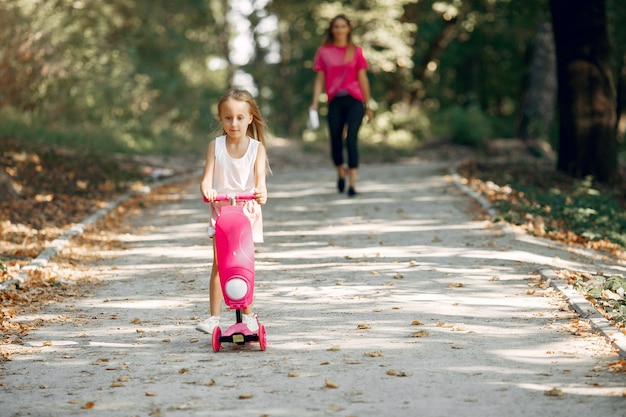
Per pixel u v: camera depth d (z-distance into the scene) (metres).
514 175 20.47
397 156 33.62
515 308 8.76
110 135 26.41
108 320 8.72
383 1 33.97
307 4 35.22
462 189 17.58
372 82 39.50
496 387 6.21
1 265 10.50
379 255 11.64
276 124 56.22
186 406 5.95
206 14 42.97
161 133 31.28
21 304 9.41
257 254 12.00
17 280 10.27
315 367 6.85
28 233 13.53
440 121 38.56
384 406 5.85
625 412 5.59
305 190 18.42
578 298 8.82
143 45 38.62
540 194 17.00
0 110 23.67
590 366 6.69
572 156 21.11
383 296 9.41
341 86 16.23
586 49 20.92
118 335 8.11
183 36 40.41
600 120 20.92
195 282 10.43
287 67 52.88
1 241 12.85
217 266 7.59
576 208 15.11
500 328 8.00
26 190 16.55
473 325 8.13
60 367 7.05
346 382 6.42
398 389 6.21
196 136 33.09
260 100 57.94
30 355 7.43
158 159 25.69
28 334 8.16
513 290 9.57
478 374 6.55
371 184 19.14
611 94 21.12
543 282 9.84
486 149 35.28
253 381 6.52
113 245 13.09
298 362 7.02
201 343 7.77
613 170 21.09
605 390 6.05
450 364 6.84
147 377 6.71
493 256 11.34
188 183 21.25
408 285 9.92
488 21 39.97
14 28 24.09
